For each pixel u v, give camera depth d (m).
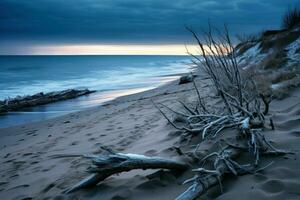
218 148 3.46
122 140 5.29
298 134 3.48
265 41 14.82
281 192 2.46
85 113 11.02
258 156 3.04
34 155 5.52
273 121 4.09
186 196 2.48
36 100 16.42
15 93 22.12
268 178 2.70
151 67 59.12
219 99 6.30
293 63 8.86
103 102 14.46
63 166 4.43
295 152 3.05
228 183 2.77
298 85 5.62
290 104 4.81
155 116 7.01
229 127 3.92
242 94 4.27
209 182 2.62
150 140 4.80
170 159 3.17
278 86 5.80
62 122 9.69
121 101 13.00
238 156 3.18
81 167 4.17
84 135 6.54
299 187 2.48
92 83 26.53
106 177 3.20
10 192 3.77
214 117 4.08
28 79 33.06
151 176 3.16
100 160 3.09
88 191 3.18
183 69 47.00
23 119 11.90
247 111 3.84
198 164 3.23
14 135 8.71
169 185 2.97
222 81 4.42
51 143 6.38
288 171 2.74
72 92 18.81
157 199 2.76
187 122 4.41
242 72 6.01
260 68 9.70
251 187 2.60
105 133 6.26
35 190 3.66
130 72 41.50
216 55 4.32
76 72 44.91
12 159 5.51
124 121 7.27
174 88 13.70
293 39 12.55
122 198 2.88
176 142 4.18
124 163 3.04
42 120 11.12
